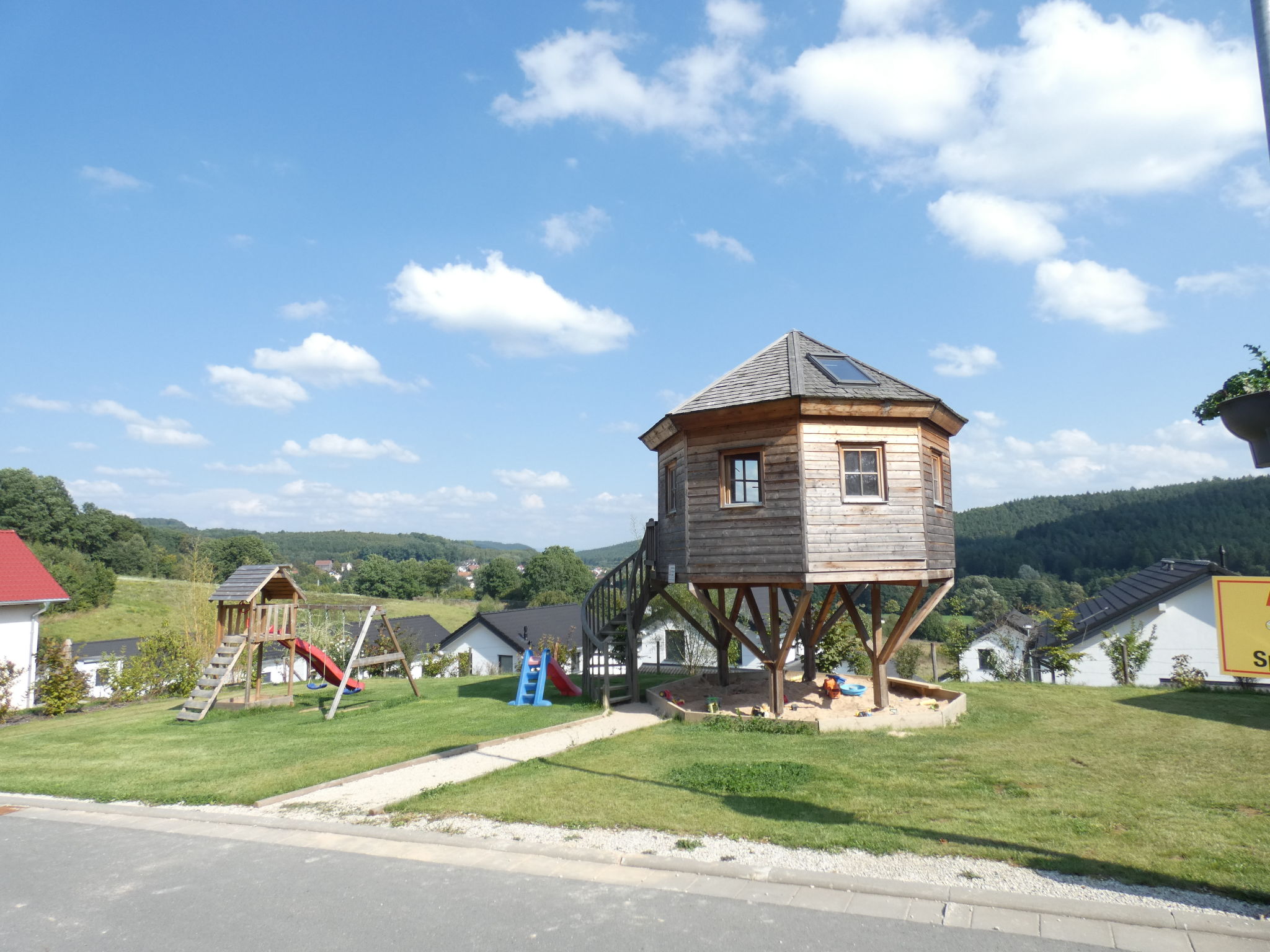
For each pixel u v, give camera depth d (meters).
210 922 5.86
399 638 36.56
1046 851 6.48
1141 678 22.38
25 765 12.34
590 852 6.84
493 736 12.55
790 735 11.80
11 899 6.49
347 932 5.57
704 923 5.43
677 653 26.95
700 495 13.16
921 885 5.79
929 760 9.99
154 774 11.12
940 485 14.02
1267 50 4.56
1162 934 4.98
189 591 32.50
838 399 11.93
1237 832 6.89
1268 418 4.25
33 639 23.66
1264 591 4.20
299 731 14.41
